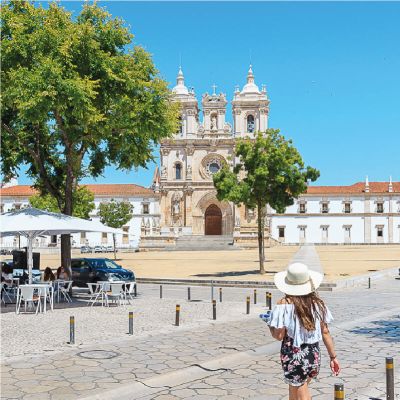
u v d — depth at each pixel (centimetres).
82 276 2858
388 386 754
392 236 10450
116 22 2473
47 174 2842
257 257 5709
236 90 9175
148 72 2512
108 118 2336
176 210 9069
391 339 1348
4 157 2628
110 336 1409
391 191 10488
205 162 9175
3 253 8256
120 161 2800
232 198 3622
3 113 2453
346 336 1397
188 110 9231
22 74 2092
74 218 2072
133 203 10519
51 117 2434
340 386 587
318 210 10544
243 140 3784
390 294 2564
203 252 7069
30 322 1653
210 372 1061
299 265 616
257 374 1039
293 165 3622
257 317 1772
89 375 1014
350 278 3058
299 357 599
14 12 2359
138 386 952
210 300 2344
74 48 2209
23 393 903
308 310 601
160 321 1678
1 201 10400
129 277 2786
